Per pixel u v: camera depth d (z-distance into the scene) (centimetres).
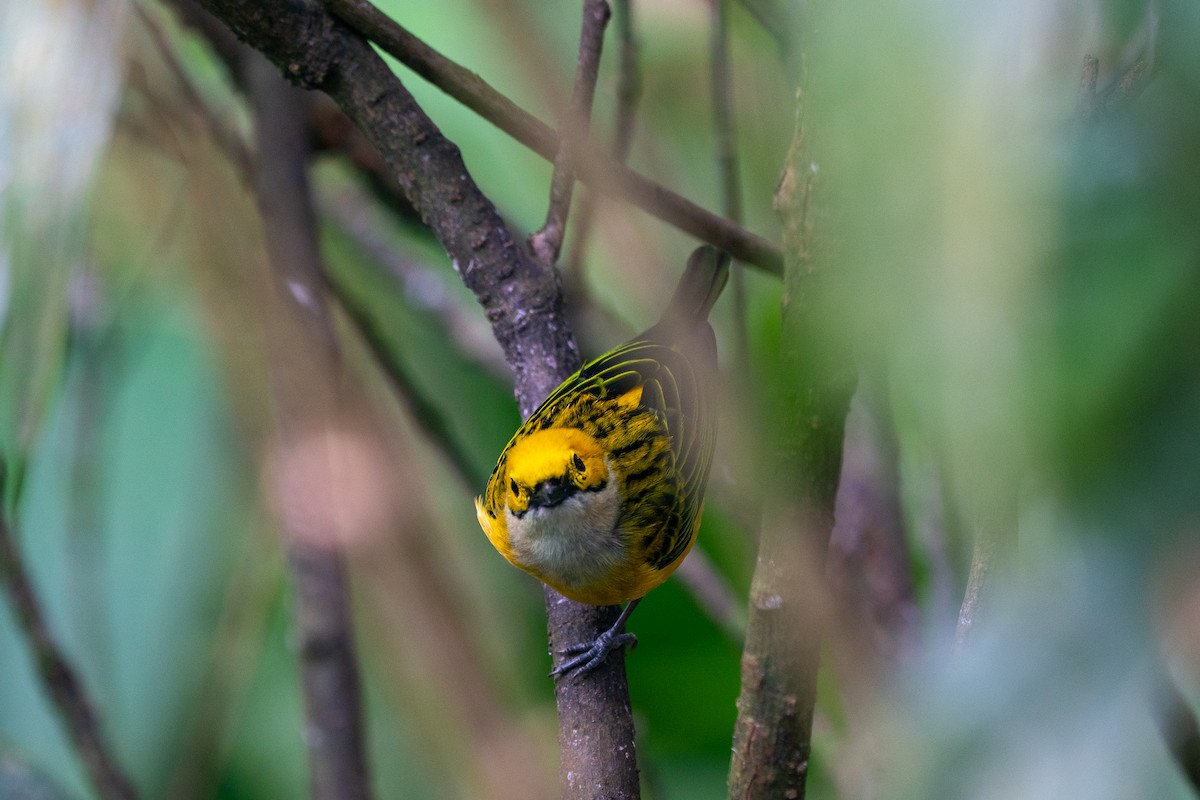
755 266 372
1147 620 127
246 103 381
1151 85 131
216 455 379
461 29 380
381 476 377
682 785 381
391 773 379
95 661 377
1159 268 123
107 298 378
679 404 376
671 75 379
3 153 370
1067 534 131
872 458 375
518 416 385
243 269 377
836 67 134
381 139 371
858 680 370
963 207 128
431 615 377
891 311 131
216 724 378
